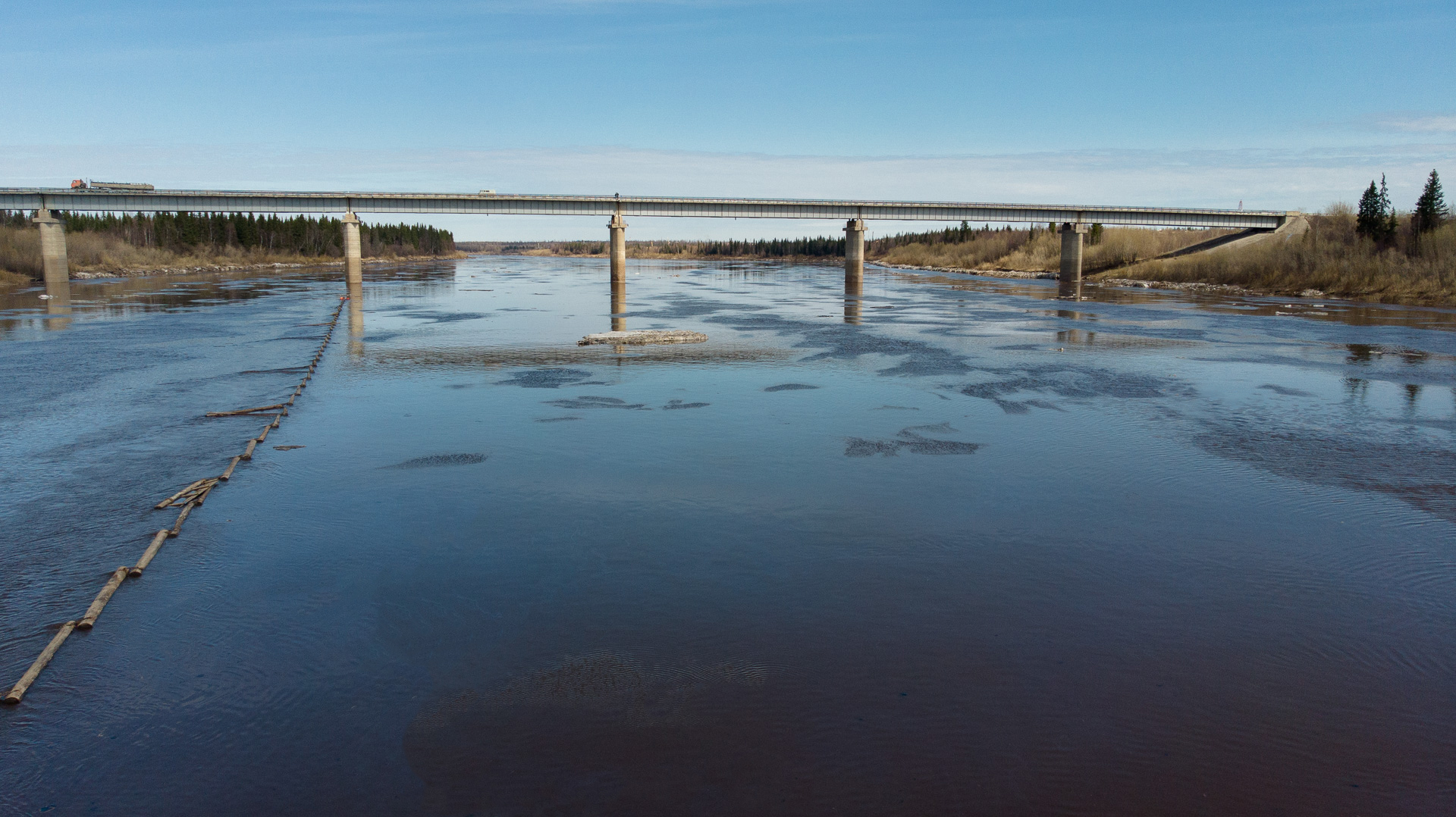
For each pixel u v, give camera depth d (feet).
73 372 119.96
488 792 30.68
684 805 29.89
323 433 83.46
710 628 42.63
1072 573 49.44
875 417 89.40
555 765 32.17
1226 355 138.31
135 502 62.90
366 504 61.82
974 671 38.60
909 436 81.20
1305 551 52.90
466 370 120.88
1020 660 39.60
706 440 79.66
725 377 114.01
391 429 84.69
